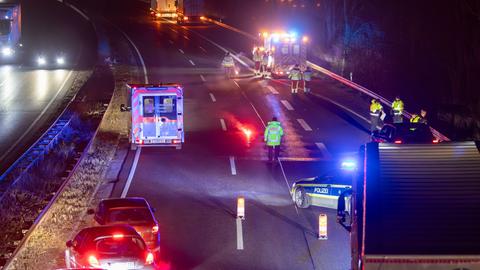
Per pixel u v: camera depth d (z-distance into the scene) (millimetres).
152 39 89125
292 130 43625
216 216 26469
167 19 111688
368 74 69812
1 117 47812
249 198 29094
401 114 38969
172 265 21141
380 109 40312
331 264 21250
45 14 108625
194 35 94312
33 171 33062
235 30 99875
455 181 14359
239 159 36375
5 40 71812
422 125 31062
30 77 63875
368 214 13812
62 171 35031
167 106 37562
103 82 61500
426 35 66000
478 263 13188
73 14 111625
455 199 13977
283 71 62312
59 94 55906
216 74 65312
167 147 39125
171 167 34562
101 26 100125
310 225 25297
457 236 13406
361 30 72312
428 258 13258
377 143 15484
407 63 69000
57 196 27500
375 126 40375
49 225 25141
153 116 37562
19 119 47094
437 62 64875
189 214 26734
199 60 73938
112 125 44531
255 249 22703
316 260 21641
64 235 24047
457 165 14820
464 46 58656
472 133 48688
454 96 59312
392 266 13398
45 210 24969
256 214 26719
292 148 39062
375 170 14570
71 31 94438
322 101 53031
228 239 23719
